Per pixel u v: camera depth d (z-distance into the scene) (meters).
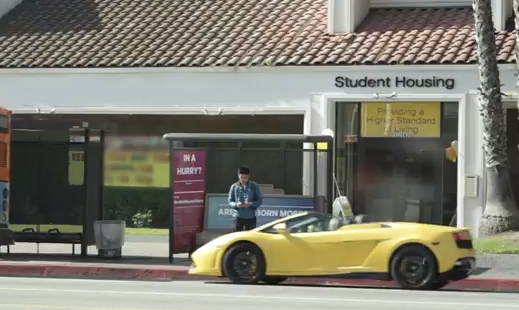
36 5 56.59
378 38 47.66
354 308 24.03
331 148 39.00
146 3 55.38
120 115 50.00
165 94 48.41
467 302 26.27
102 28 53.00
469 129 44.47
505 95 41.34
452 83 44.59
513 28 46.91
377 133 46.66
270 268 31.12
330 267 30.52
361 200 46.94
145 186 50.12
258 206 35.22
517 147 45.78
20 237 37.84
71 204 38.81
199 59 48.16
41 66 49.72
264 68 46.91
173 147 36.91
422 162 46.25
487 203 40.38
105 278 33.94
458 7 49.72
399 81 45.22
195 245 37.34
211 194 37.81
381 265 30.00
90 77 49.34
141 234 48.91
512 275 33.09
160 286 30.50
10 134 37.28
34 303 24.61
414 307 24.48
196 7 54.31
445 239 29.70
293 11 52.59
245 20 52.06
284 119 47.75
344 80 45.97
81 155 38.69
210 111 47.78
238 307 23.97
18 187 39.19
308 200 37.88
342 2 48.84
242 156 45.69
